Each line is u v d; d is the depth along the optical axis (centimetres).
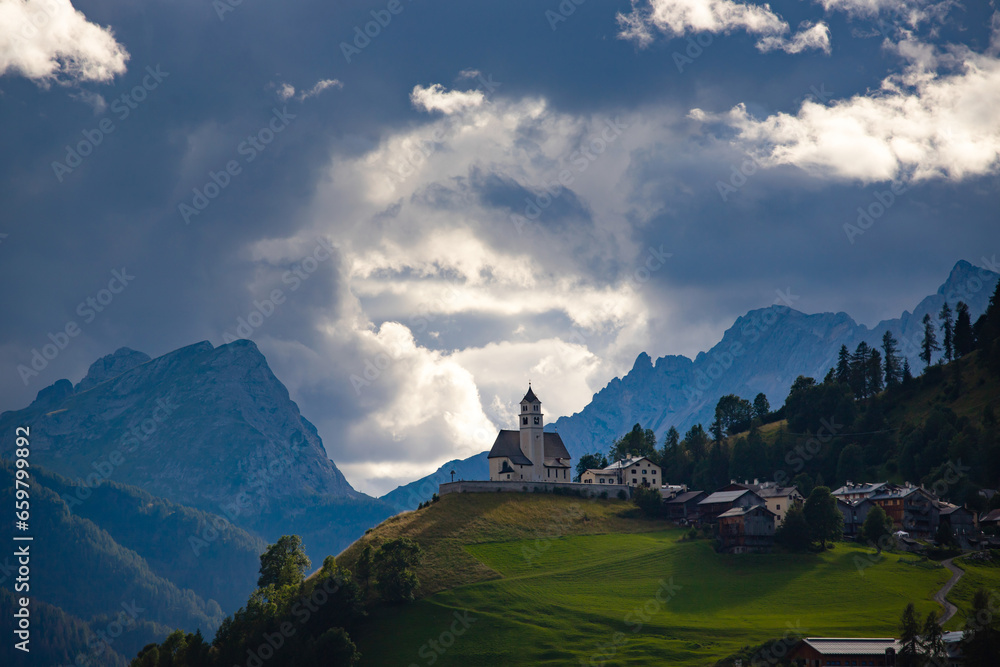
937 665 14362
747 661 15375
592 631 17512
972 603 18012
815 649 14950
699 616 18000
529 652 16850
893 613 17600
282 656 16962
